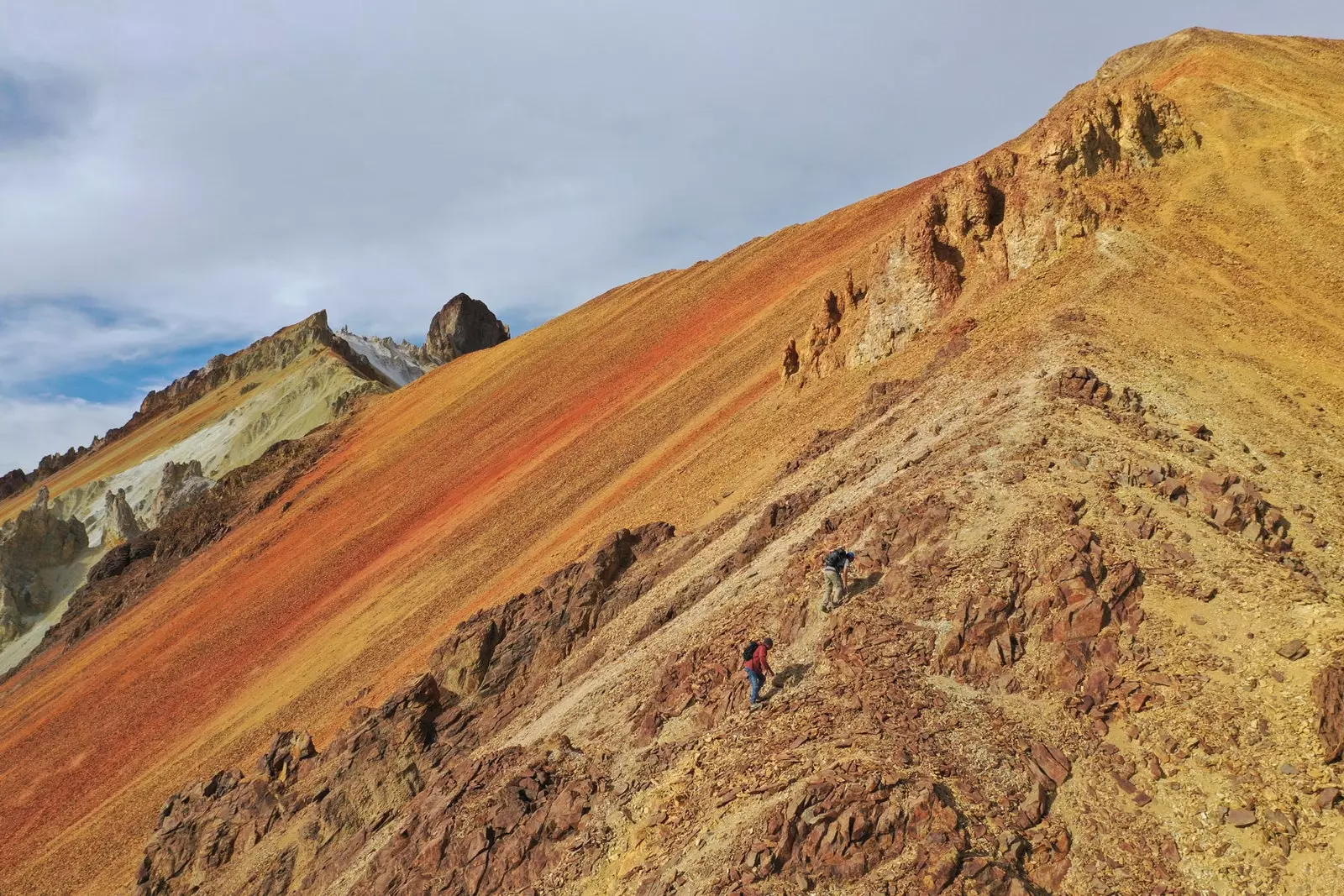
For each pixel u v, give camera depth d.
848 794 14.45
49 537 129.00
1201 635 16.67
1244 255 35.81
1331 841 13.44
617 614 36.50
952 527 20.06
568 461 70.50
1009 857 13.79
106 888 44.62
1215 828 14.04
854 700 17.03
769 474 39.28
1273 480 22.31
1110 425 22.88
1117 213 37.22
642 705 22.47
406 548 73.81
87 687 79.44
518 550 59.12
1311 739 14.63
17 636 115.12
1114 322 30.39
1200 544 18.53
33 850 54.72
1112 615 17.30
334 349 186.50
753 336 70.81
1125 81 57.31
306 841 32.47
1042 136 43.06
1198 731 15.22
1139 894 13.42
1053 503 19.48
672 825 16.78
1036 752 15.34
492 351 122.50
